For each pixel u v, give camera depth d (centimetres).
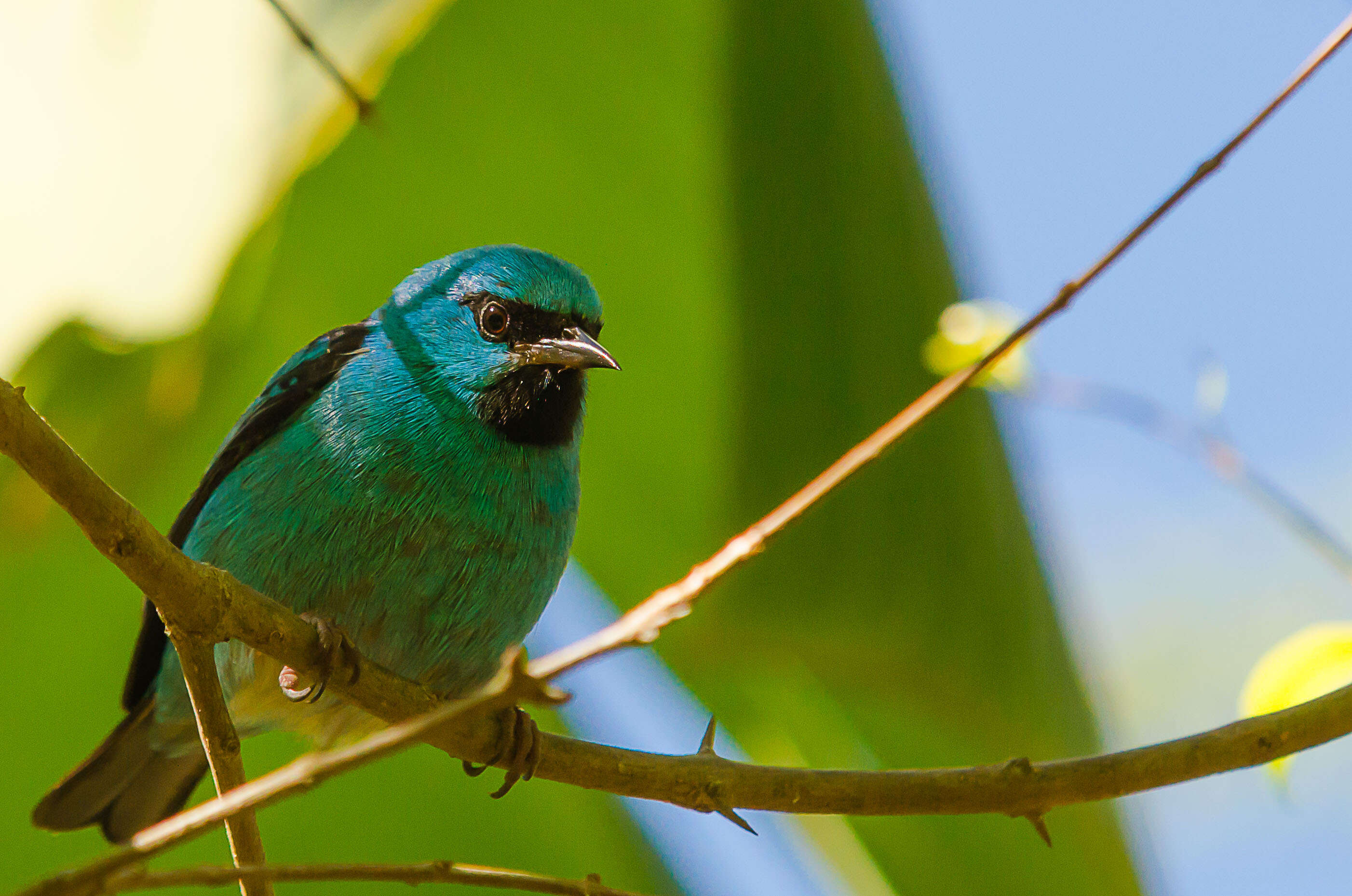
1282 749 727
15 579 1213
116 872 516
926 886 1244
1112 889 1173
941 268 1096
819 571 1061
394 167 1186
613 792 812
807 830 1328
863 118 1096
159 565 668
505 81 1177
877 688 1079
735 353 1098
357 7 1012
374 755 532
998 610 1061
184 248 992
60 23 1054
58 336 993
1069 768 750
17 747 1252
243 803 534
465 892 1232
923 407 702
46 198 1013
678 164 1194
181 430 1097
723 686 1302
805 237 1099
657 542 1257
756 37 1123
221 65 1021
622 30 1153
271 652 744
